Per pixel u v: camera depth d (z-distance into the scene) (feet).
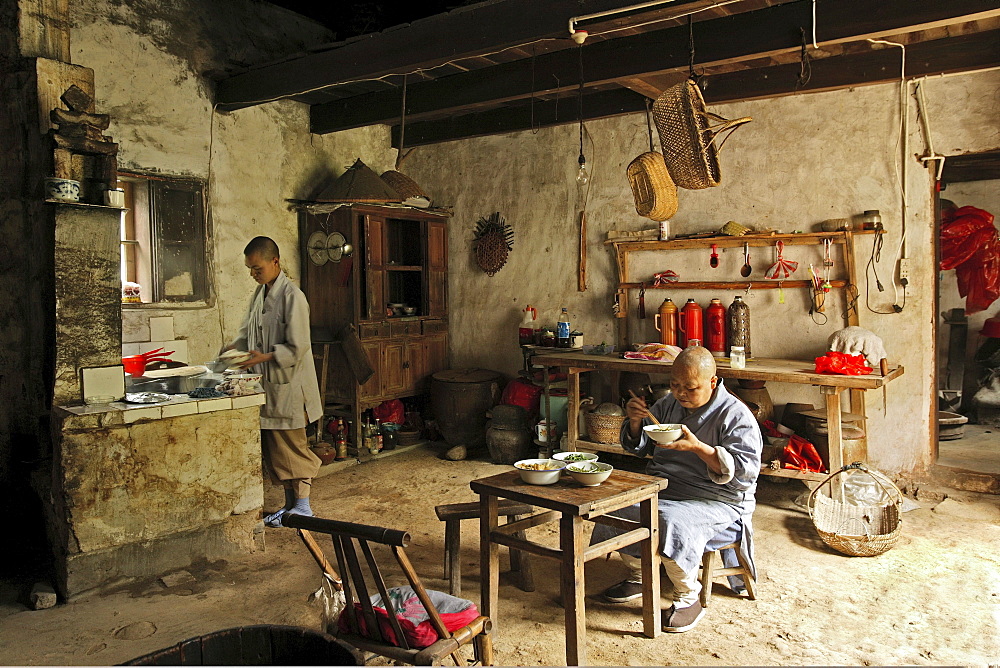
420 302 23.29
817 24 11.92
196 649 6.25
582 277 20.84
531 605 11.00
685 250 19.07
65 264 11.75
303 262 21.04
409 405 22.95
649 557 9.71
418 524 14.92
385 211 20.76
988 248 22.12
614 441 17.83
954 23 11.08
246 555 13.21
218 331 18.62
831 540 12.81
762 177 17.90
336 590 7.89
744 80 16.15
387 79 17.98
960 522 14.34
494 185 22.52
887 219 16.42
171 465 12.23
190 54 17.84
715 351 17.90
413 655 6.90
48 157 12.07
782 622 10.26
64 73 13.00
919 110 15.89
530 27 12.34
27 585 11.85
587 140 20.66
